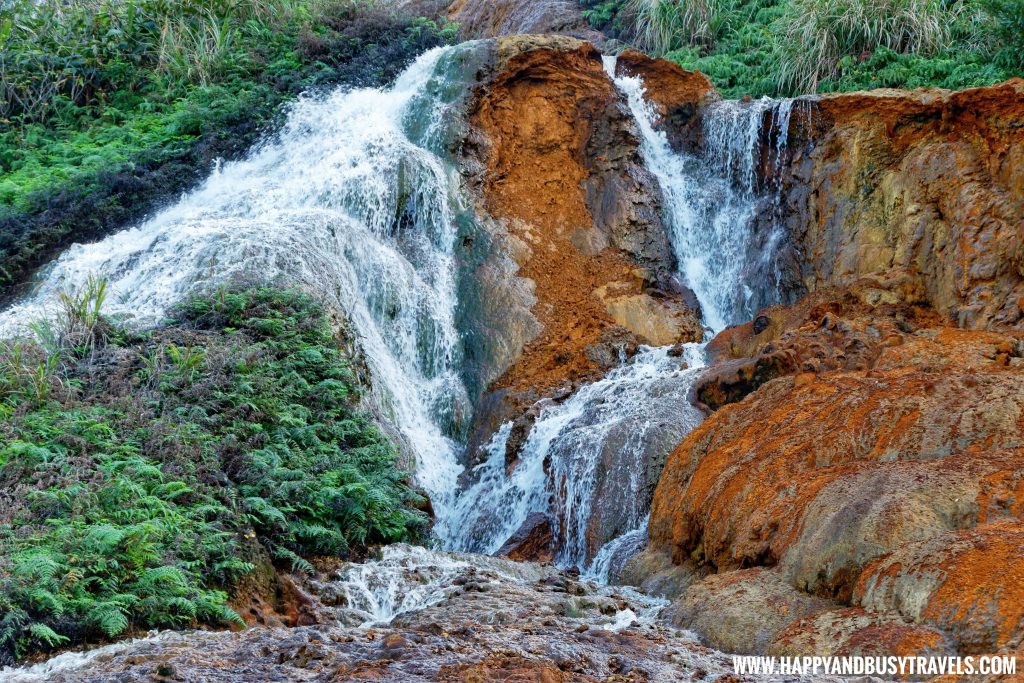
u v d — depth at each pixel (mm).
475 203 16500
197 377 11406
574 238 16641
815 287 15570
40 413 10312
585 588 9398
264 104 19875
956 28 19062
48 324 12180
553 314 15242
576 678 6301
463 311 15391
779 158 16750
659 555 9961
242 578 8859
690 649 7293
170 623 7910
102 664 6789
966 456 8055
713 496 9422
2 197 18547
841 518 7812
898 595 6945
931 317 13742
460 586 9219
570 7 24484
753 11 22562
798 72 19359
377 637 7297
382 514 10727
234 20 23547
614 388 13234
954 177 14555
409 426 14094
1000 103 14234
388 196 16125
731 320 16297
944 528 7391
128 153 19234
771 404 10234
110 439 9945
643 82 18734
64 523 8477
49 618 7441
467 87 17359
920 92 15586
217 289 13500
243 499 9734
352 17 23859
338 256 14867
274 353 12367
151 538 8445
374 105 18578
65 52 22453
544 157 17484
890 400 9188
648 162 17906
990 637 6266
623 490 11312
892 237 15094
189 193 17859
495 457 13555
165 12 23359
